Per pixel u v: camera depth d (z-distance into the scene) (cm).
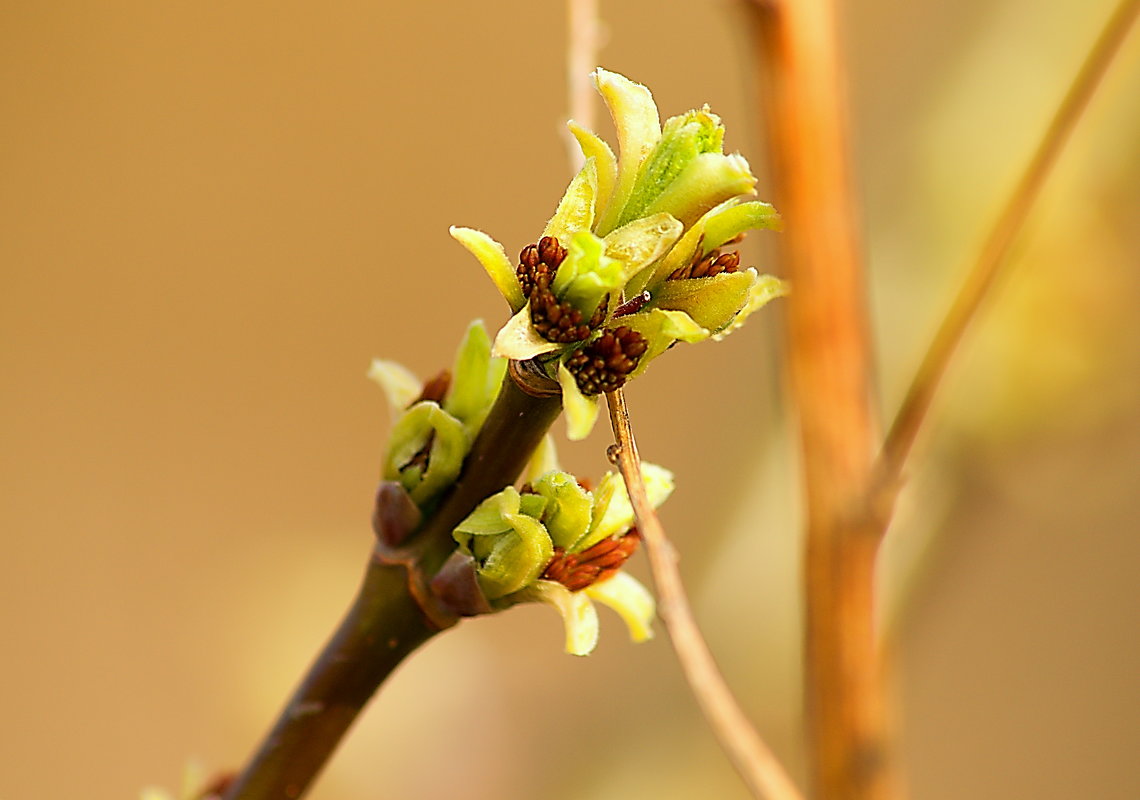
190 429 68
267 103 69
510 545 26
